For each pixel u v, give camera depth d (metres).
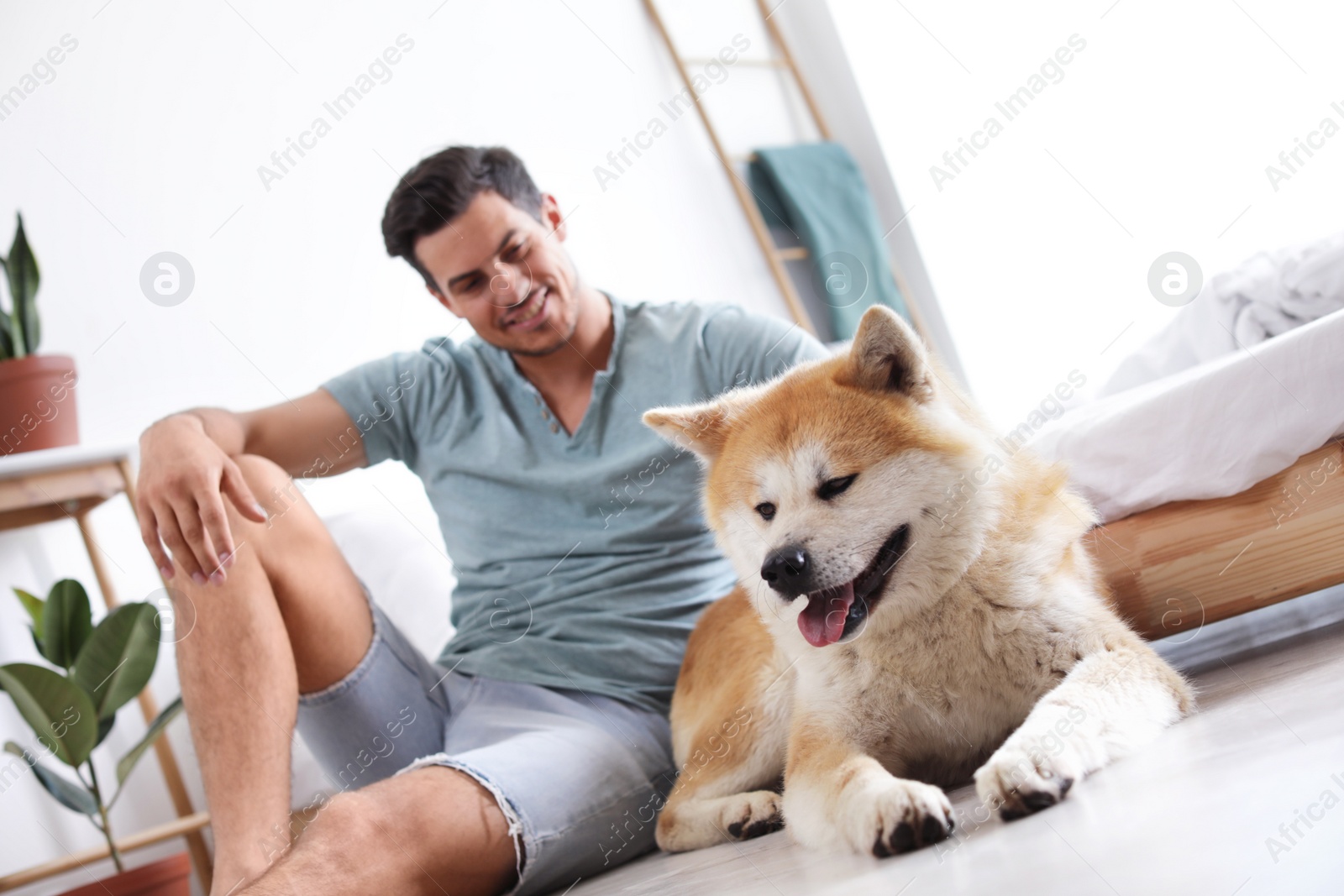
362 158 2.44
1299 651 1.25
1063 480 1.29
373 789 1.09
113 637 1.79
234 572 1.29
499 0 2.66
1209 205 2.79
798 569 1.16
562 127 2.69
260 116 2.38
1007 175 3.02
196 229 2.32
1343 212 2.62
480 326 1.65
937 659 1.19
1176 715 1.05
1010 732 1.21
